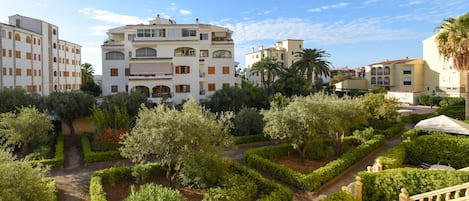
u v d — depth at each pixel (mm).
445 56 27828
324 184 15898
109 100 31266
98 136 24672
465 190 11195
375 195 12742
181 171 15508
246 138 26797
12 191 8547
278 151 21281
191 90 44625
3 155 9641
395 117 31297
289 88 45844
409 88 69125
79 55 75062
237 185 13742
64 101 29344
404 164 19312
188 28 45031
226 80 48500
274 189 13633
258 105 43250
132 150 13805
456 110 33531
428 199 11211
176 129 12961
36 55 53750
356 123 21562
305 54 51750
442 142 18078
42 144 23969
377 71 78500
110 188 15641
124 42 47469
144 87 42594
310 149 21094
